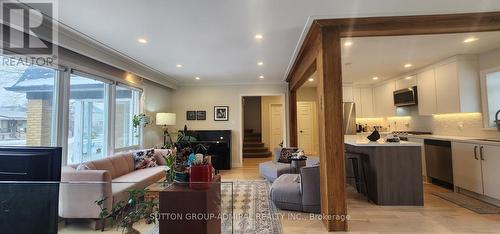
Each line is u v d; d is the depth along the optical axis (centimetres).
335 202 268
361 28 274
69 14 258
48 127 321
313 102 855
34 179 115
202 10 251
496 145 331
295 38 333
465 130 443
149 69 519
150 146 592
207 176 159
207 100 704
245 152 888
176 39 336
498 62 382
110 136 443
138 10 250
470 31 269
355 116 657
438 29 270
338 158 270
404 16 262
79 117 376
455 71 417
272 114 988
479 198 370
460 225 277
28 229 115
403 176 350
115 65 418
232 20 275
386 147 355
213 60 447
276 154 540
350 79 618
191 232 146
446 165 421
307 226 281
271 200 372
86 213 185
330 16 263
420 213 316
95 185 186
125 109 508
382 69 511
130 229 170
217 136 684
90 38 329
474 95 410
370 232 262
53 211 115
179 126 702
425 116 546
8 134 276
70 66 345
